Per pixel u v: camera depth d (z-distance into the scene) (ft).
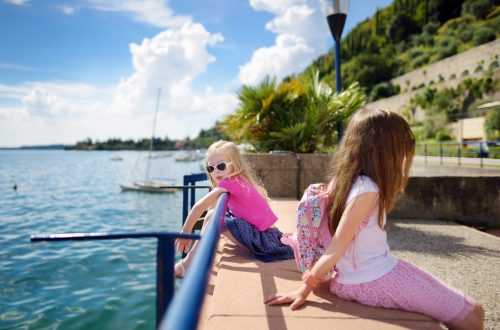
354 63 258.98
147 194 95.20
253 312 6.79
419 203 23.59
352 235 6.62
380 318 6.55
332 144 28.45
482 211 23.27
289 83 29.30
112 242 38.22
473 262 14.73
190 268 3.29
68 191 102.32
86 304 21.33
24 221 57.82
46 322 19.04
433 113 136.15
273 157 23.93
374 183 6.71
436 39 241.76
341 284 7.22
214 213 6.17
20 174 176.45
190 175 16.88
